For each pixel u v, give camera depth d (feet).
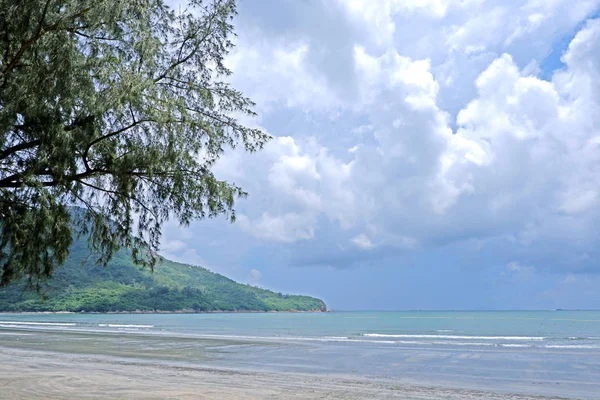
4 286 18.31
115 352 77.00
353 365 61.98
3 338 108.88
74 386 36.94
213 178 21.06
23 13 17.12
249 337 118.52
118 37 20.15
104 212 20.63
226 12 22.30
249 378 47.60
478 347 90.68
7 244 18.02
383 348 87.97
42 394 32.32
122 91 18.48
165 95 20.16
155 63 20.77
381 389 42.24
